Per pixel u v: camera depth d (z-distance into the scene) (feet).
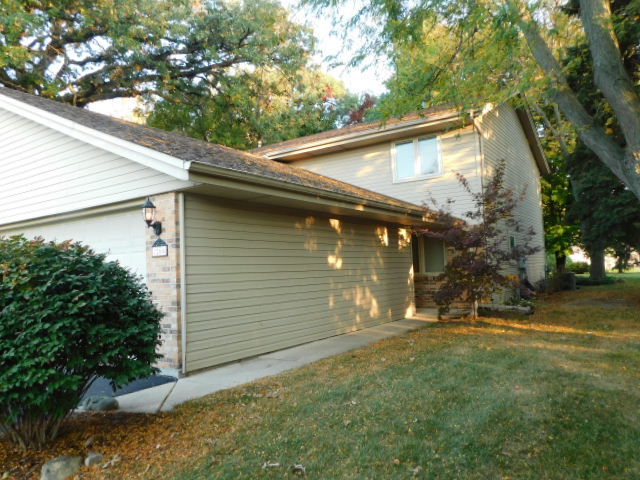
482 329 28.32
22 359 10.09
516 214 48.57
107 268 12.57
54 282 11.01
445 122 37.11
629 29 28.55
